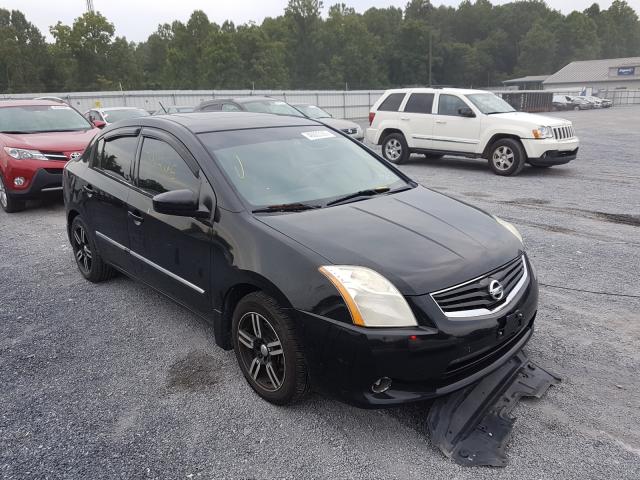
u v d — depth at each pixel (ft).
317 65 335.26
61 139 28.30
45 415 10.39
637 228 22.36
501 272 9.96
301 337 9.29
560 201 28.04
